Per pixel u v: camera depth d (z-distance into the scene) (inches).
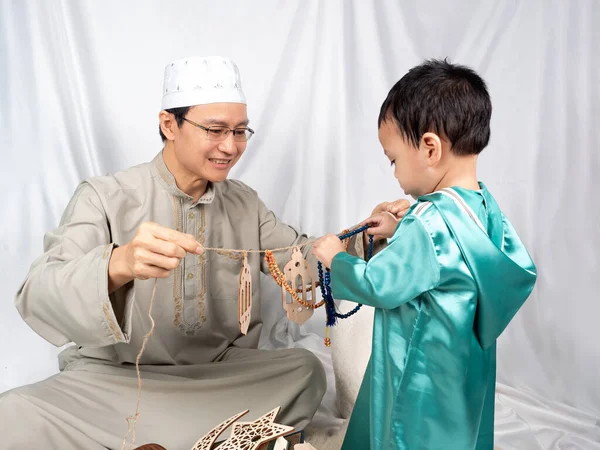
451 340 58.9
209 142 78.6
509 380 106.0
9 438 69.0
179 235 62.0
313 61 117.7
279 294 122.0
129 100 114.3
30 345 109.7
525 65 116.3
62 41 111.0
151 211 85.5
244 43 116.4
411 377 60.9
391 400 61.9
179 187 86.3
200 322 89.2
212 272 91.7
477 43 117.7
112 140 114.8
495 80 117.6
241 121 79.7
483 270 58.4
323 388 89.2
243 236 95.2
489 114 63.9
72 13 109.9
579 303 113.6
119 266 64.5
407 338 61.9
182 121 78.5
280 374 84.4
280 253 97.1
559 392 102.9
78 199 82.4
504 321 61.3
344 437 78.0
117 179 85.5
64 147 113.3
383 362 63.9
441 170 63.6
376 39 118.0
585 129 115.0
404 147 64.2
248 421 73.0
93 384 76.3
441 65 64.2
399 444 60.9
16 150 113.4
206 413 77.5
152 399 76.9
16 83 111.8
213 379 81.0
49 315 68.7
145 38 113.1
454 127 61.3
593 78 114.3
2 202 114.1
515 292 60.7
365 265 61.6
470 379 60.9
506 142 118.2
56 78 112.0
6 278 114.0
